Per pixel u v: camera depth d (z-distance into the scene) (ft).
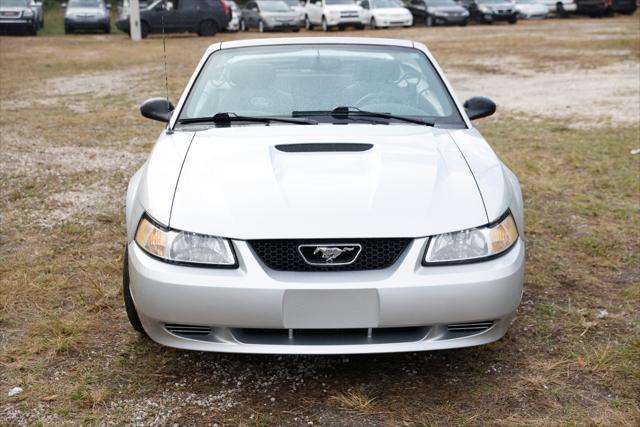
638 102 33.83
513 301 9.07
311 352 8.70
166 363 10.12
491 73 46.80
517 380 9.56
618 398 9.07
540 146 24.59
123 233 16.15
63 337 10.83
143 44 74.43
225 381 9.63
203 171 9.78
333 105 12.03
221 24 84.12
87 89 42.24
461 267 8.78
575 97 36.04
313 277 8.57
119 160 23.50
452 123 11.92
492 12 94.58
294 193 9.14
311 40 13.66
